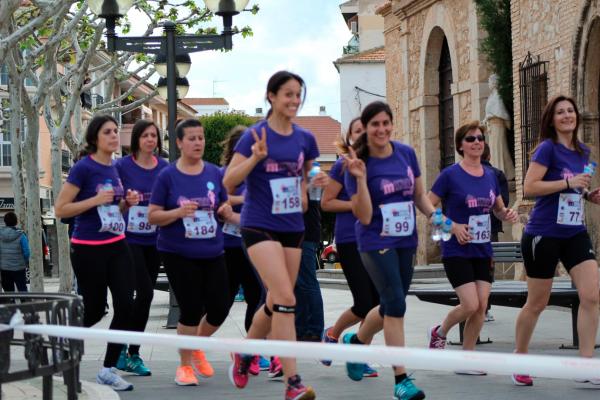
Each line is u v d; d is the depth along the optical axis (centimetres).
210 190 971
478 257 1005
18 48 2364
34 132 2362
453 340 1357
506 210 1030
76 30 2656
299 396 747
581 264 927
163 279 1972
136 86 3011
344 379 1016
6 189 5994
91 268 983
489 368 432
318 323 997
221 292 984
